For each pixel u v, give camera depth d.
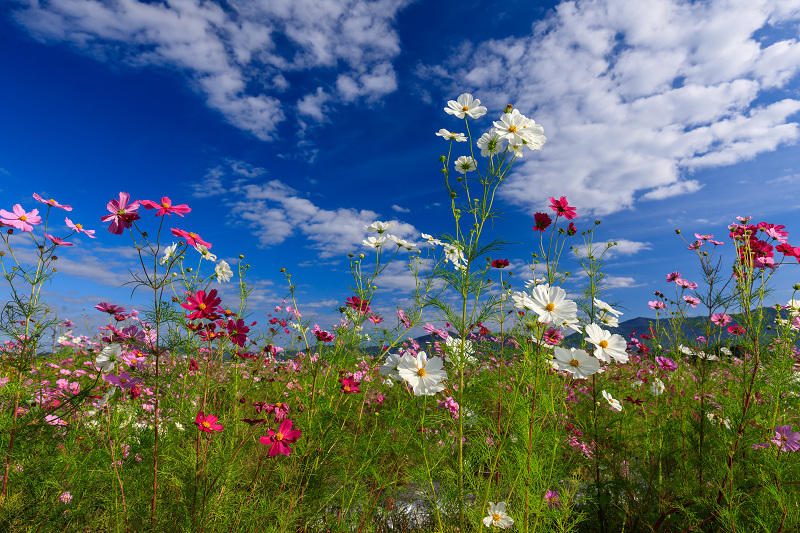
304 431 2.45
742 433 2.20
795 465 2.04
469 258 2.19
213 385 2.70
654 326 3.86
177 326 2.01
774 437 2.08
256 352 4.04
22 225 2.08
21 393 2.25
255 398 3.68
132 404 2.26
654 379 3.36
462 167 2.69
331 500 2.31
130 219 1.73
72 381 3.42
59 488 1.96
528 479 1.81
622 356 1.79
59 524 1.94
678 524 2.24
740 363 2.77
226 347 2.61
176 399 2.31
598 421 2.88
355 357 3.12
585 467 2.72
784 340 2.16
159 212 1.78
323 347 2.79
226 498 1.88
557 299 1.89
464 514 2.01
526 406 1.91
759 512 1.93
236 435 2.15
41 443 2.32
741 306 2.36
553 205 2.29
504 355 2.59
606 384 3.08
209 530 1.79
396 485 2.41
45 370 3.33
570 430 2.77
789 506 1.84
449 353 2.35
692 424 2.74
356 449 2.46
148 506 1.93
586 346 2.86
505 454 2.10
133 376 2.03
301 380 3.48
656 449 2.61
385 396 3.31
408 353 2.23
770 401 2.40
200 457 1.96
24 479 2.05
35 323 2.20
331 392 2.73
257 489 2.28
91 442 2.14
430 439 2.36
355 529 2.23
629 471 2.67
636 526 2.40
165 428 2.21
